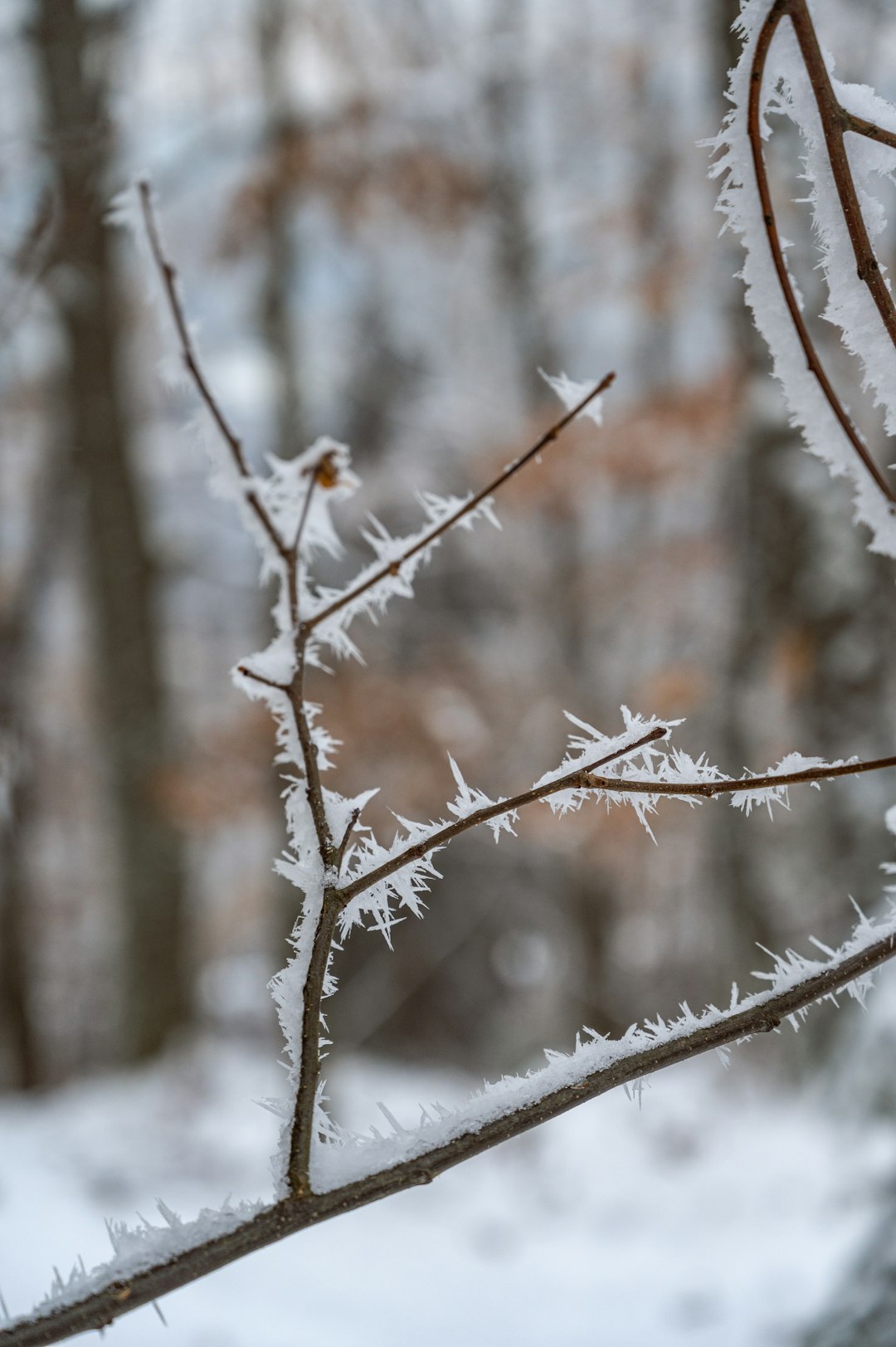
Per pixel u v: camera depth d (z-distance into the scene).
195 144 7.48
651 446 8.18
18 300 2.59
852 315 1.00
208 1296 4.82
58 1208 5.77
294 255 9.89
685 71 11.76
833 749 6.43
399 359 12.55
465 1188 6.56
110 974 12.80
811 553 6.48
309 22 9.26
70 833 15.27
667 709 8.11
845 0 6.46
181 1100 8.12
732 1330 4.29
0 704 4.28
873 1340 2.09
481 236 11.69
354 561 10.05
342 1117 8.00
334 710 8.53
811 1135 6.14
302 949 0.91
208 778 8.67
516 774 9.99
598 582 10.41
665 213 11.54
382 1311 4.97
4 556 10.29
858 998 0.93
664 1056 0.90
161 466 11.68
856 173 1.01
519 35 11.30
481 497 1.02
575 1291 5.06
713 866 7.88
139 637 10.13
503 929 13.57
